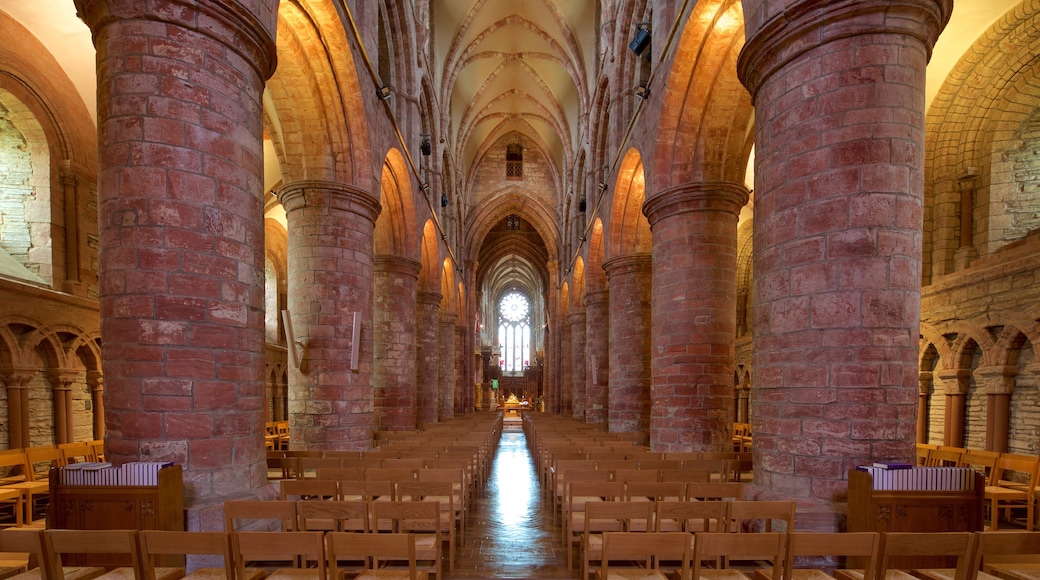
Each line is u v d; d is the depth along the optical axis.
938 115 12.16
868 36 6.01
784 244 6.45
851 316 5.88
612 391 17.55
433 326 22.81
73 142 12.32
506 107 32.53
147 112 5.65
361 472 6.56
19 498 7.54
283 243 23.08
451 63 24.28
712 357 11.24
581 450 10.18
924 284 12.34
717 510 4.79
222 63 6.09
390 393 17.00
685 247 11.55
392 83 15.88
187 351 5.68
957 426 11.23
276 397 22.02
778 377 6.43
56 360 11.43
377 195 13.09
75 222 12.25
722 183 11.38
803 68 6.34
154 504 5.20
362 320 11.59
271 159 18.33
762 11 6.96
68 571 4.32
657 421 11.76
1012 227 11.30
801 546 3.76
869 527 5.25
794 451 6.18
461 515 6.77
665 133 11.88
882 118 5.94
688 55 10.87
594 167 22.28
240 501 4.75
